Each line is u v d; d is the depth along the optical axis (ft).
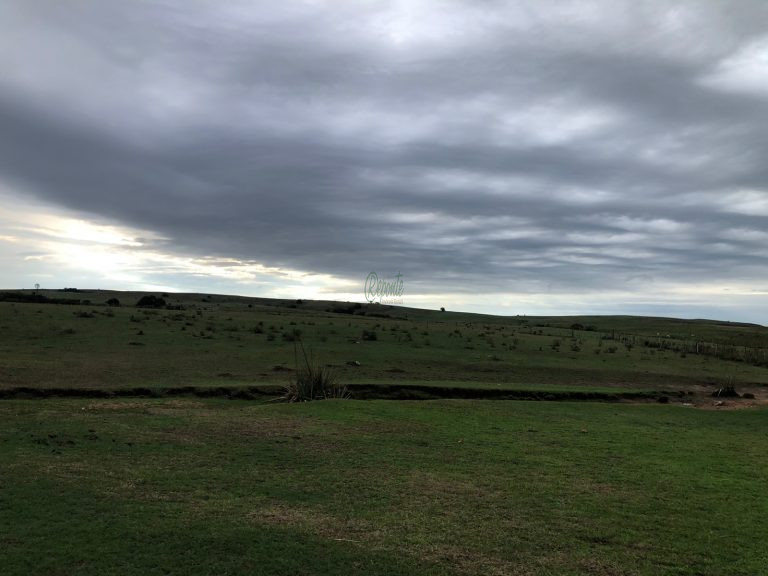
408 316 323.98
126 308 200.54
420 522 30.27
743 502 36.65
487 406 73.61
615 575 25.04
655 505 35.19
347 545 26.66
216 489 34.32
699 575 25.48
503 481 39.17
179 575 22.77
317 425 56.39
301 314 241.14
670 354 169.58
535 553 26.94
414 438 52.44
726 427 69.62
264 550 25.54
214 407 66.95
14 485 32.40
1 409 56.95
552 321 376.27
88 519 28.02
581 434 58.44
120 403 66.54
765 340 260.83
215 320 174.40
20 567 22.66
